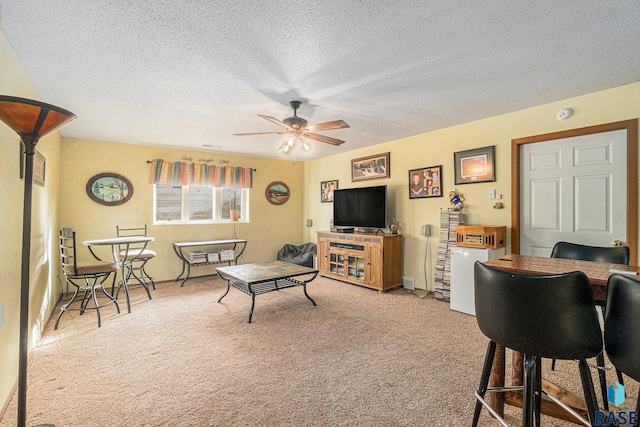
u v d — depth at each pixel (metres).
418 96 2.83
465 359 2.28
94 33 1.81
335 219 5.25
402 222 4.50
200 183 5.19
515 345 1.22
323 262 5.14
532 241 3.21
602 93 2.72
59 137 4.02
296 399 1.79
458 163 3.79
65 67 2.23
